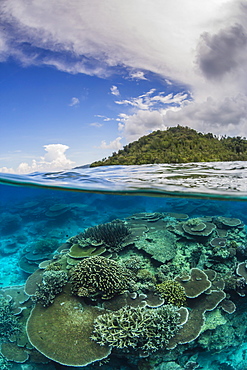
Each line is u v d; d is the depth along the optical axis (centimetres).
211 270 801
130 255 873
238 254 877
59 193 2308
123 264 777
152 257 828
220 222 1130
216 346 573
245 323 629
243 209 2239
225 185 1034
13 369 510
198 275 732
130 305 591
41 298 626
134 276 723
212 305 636
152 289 673
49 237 1492
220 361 546
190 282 702
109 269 666
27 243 1432
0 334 594
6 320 622
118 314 548
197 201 1800
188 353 552
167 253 849
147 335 507
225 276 770
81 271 662
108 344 497
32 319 568
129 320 528
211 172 1009
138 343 511
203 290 658
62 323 550
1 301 677
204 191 1168
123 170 1062
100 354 476
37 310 597
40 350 484
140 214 1459
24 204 2489
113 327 518
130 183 1156
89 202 2847
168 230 1047
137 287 662
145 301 607
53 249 1170
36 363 526
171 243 923
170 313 549
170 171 1015
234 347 575
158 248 877
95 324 540
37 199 2752
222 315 638
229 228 1093
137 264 779
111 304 600
